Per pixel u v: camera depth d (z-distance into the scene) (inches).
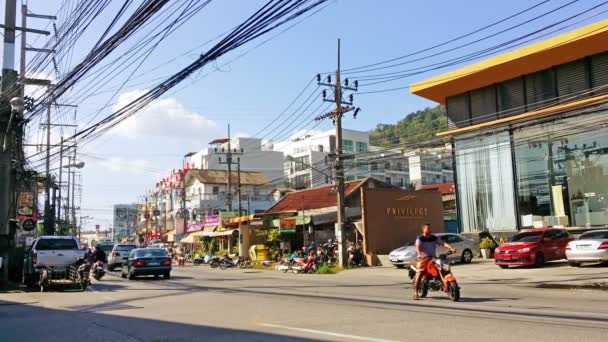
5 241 791.1
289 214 1635.1
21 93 780.6
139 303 532.7
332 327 341.1
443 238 1011.3
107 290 705.6
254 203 2637.8
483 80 1101.7
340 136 1145.4
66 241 778.8
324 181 2881.4
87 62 526.6
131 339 326.3
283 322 371.2
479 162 1141.1
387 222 1208.8
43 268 733.3
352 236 1412.4
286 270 1170.0
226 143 3216.0
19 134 853.8
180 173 3006.9
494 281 707.4
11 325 402.6
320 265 1117.1
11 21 804.0
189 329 356.8
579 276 692.7
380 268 1072.2
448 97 1209.4
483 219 1129.4
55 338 340.8
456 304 453.7
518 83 1076.5
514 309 413.7
